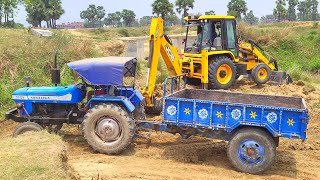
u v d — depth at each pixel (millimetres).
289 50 28953
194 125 7445
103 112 7926
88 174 6812
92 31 57906
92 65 8086
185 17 15094
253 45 15984
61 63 14758
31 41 16094
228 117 7227
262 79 15641
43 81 13531
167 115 7613
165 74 15773
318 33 33344
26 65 13891
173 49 11219
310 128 10180
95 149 8062
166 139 9094
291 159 7988
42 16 57781
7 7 25375
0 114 10875
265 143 7070
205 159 7949
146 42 32250
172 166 7469
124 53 21859
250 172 7199
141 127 8172
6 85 12586
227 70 14781
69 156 7883
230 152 7289
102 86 8484
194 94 8977
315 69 25453
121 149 7973
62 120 8641
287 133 6938
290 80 16219
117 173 6973
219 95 8812
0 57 13695
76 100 8594
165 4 52969
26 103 8750
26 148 6195
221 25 14500
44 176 5215
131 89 8820
